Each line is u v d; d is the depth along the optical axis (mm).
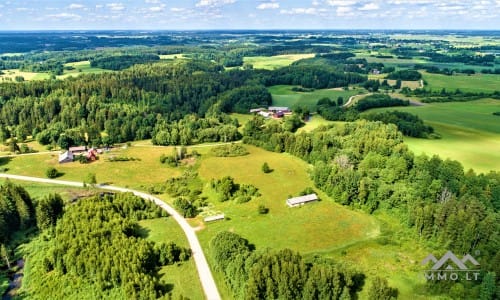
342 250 90562
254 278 72938
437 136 164625
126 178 141875
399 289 76625
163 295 77500
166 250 88750
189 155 163250
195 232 102625
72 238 93250
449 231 87562
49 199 110312
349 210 110250
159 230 104000
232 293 77875
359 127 164000
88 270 84125
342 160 128500
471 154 142375
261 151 166125
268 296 71938
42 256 95562
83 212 103062
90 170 149375
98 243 89688
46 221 107312
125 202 112000
